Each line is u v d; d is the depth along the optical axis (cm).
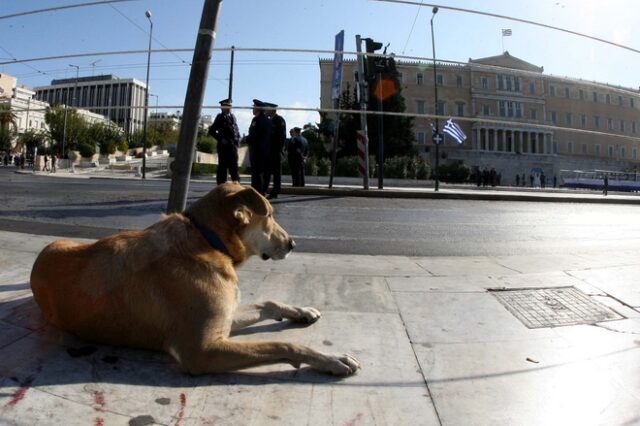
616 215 1268
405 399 221
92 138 6041
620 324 329
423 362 262
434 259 554
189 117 420
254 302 344
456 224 956
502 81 8269
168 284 235
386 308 351
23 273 394
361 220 952
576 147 8588
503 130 8219
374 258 551
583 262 534
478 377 245
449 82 8088
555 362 266
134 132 7600
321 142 5541
